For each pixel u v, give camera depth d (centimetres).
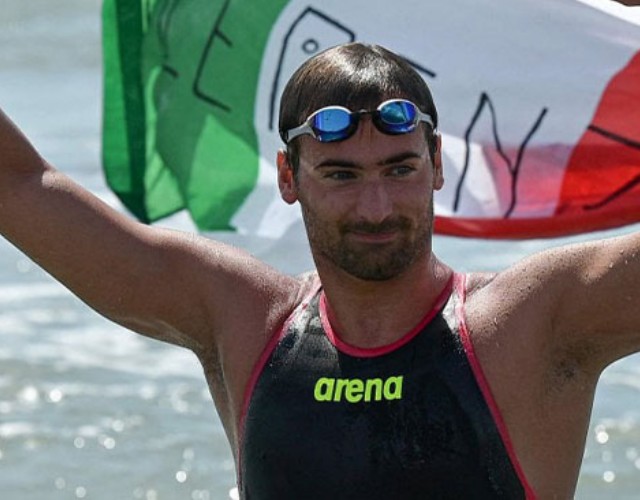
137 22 1195
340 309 747
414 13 1154
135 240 796
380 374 733
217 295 787
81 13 5506
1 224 802
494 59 1141
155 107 1202
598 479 1595
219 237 2005
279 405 746
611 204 1140
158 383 1906
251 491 753
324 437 732
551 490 730
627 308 715
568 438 734
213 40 1191
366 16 1167
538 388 729
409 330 740
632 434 1689
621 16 1095
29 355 1995
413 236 722
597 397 1797
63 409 1816
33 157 802
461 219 1167
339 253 726
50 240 792
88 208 795
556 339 733
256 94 1191
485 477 715
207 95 1196
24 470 1644
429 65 1155
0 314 2183
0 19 5400
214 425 1773
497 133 1150
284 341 760
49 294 2284
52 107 3666
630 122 1120
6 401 1842
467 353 729
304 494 733
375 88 714
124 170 1212
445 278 757
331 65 727
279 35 1184
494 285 746
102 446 1711
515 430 722
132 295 793
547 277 737
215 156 1200
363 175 715
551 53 1126
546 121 1138
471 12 1140
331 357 745
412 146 715
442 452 717
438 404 722
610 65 1114
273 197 1194
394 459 721
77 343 2053
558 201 1148
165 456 1683
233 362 772
